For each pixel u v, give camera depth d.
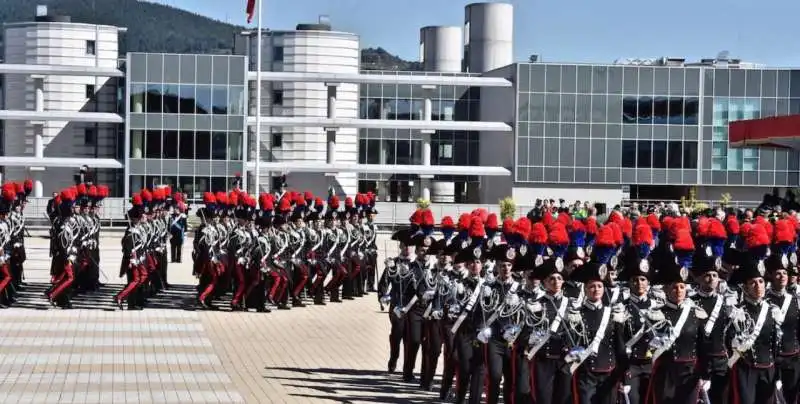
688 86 86.00
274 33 87.56
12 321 27.67
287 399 18.91
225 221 30.86
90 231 32.97
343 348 24.69
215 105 80.56
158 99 79.94
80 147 85.12
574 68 85.19
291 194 31.98
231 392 19.44
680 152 86.44
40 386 19.69
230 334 26.41
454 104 91.81
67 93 84.88
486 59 100.31
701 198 87.50
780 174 86.75
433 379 20.95
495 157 89.75
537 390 15.68
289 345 24.97
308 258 31.67
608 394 15.34
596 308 15.35
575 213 41.94
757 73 86.00
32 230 67.25
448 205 80.44
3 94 87.62
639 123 85.94
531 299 15.75
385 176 91.44
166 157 80.12
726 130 86.38
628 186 86.56
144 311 30.22
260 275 30.25
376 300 33.56
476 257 17.59
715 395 16.38
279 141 88.25
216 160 80.75
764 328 16.11
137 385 19.94
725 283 16.70
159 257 33.78
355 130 88.88
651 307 15.53
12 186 30.19
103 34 86.62
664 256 16.08
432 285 20.03
